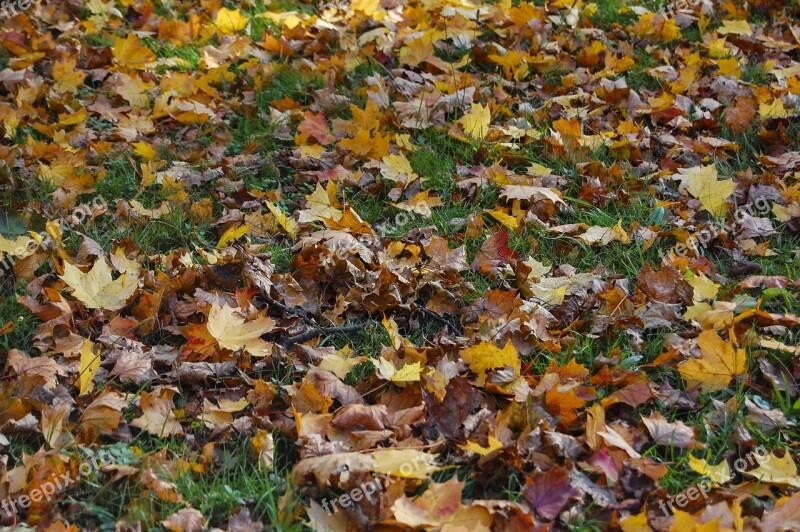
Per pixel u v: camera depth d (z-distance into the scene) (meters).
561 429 3.45
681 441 3.44
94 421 3.43
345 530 3.30
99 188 3.97
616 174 3.99
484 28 4.58
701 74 4.39
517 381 3.49
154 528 3.31
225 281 3.71
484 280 3.76
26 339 3.60
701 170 3.91
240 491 3.36
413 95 4.27
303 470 3.35
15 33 4.41
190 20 4.57
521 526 3.29
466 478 3.38
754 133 4.16
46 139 4.13
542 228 3.87
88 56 4.41
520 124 4.16
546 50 4.45
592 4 4.68
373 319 3.67
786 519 3.31
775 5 4.68
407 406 3.48
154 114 4.20
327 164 4.05
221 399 3.50
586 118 4.19
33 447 3.41
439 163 4.05
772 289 3.65
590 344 3.60
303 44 4.51
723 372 3.52
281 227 3.87
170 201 3.92
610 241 3.85
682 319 3.66
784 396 3.53
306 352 3.56
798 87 4.27
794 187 3.95
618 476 3.37
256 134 4.16
